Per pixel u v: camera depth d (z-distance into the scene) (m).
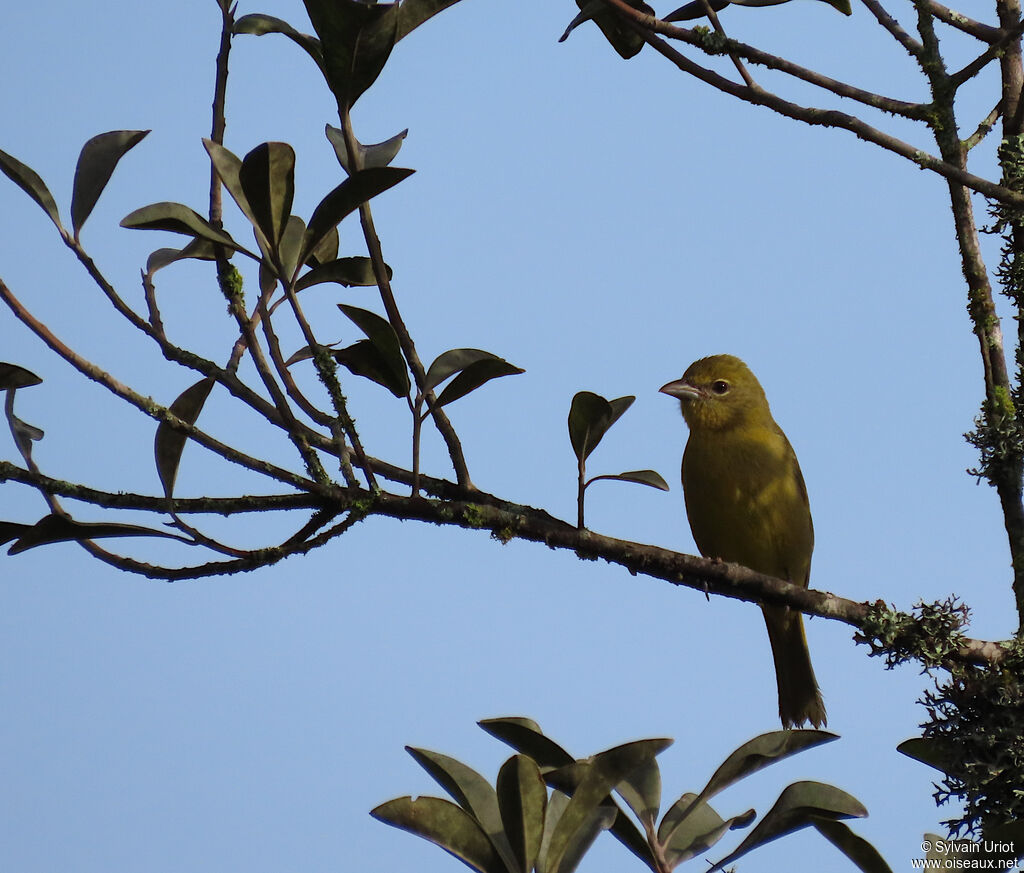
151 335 7.09
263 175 6.67
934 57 8.67
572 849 6.19
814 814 6.70
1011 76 9.16
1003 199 7.79
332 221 6.97
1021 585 8.47
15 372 6.79
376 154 8.04
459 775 6.50
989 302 8.86
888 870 6.73
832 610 8.45
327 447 7.60
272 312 7.59
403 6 7.54
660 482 7.85
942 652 8.16
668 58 7.98
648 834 6.56
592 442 7.68
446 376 7.45
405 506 7.40
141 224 6.75
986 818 7.66
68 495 6.93
